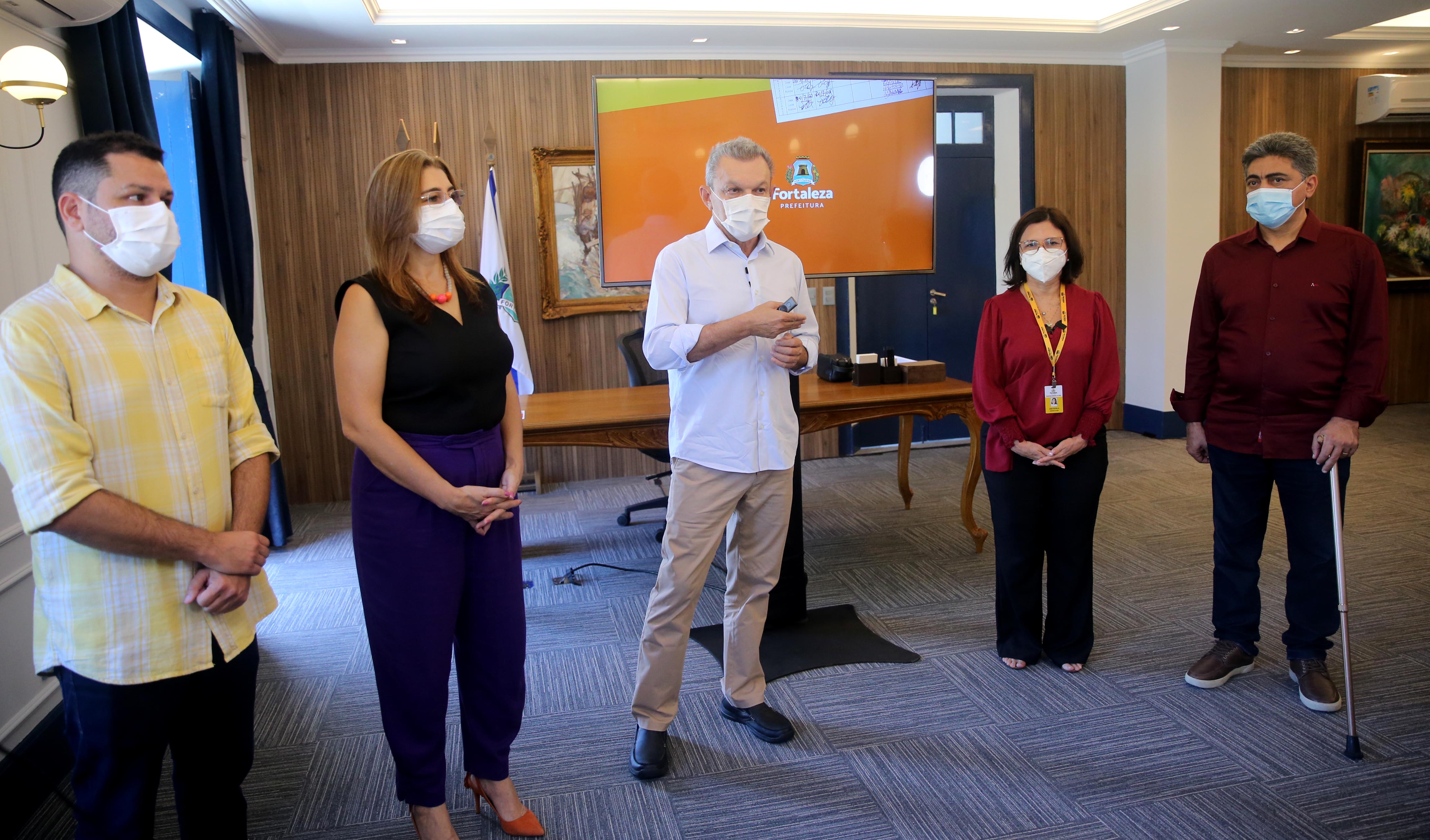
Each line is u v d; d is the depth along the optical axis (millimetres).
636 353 4406
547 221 5355
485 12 4637
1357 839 1961
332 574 4000
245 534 1534
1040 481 2699
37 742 2260
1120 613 3270
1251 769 2242
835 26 5086
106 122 2820
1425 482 4828
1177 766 2266
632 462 5723
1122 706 2578
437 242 1729
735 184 2156
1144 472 5340
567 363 5539
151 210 1401
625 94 3555
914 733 2465
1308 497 2498
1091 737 2414
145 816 1514
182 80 4266
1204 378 2699
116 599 1425
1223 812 2070
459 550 1817
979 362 2695
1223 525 2680
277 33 4691
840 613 3311
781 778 2268
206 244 4211
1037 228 2553
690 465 2205
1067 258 2598
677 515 2223
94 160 1394
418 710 1829
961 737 2436
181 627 1478
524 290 5426
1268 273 2494
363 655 3117
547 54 5262
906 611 3359
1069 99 6121
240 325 4367
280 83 5059
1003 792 2180
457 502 1718
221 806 1666
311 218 5156
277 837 2078
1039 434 2627
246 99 5008
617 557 4137
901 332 6121
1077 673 2797
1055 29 5449
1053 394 2588
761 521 2318
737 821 2098
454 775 2322
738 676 2473
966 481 3967
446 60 5176
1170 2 5016
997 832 2029
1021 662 2834
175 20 3854
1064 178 6188
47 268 2590
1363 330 2365
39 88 2209
